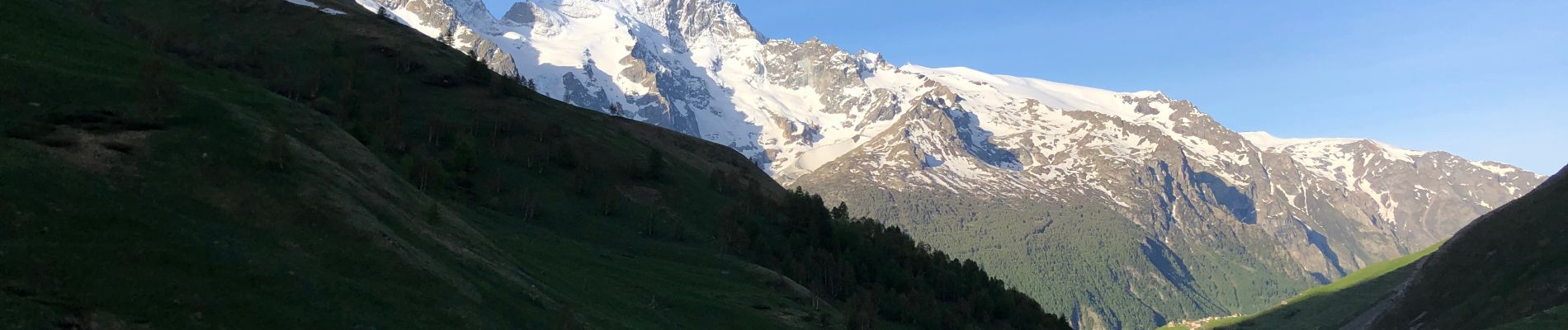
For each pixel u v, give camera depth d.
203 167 80.94
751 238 197.75
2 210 60.56
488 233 128.88
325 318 65.69
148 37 197.50
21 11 109.94
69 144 75.75
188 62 198.38
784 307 144.75
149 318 56.69
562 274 119.00
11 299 52.12
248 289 64.62
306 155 95.25
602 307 107.69
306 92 198.25
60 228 61.72
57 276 56.38
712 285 147.88
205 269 64.31
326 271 72.62
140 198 70.56
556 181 196.75
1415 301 177.00
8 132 73.94
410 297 75.12
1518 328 111.38
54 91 84.62
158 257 63.16
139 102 88.06
